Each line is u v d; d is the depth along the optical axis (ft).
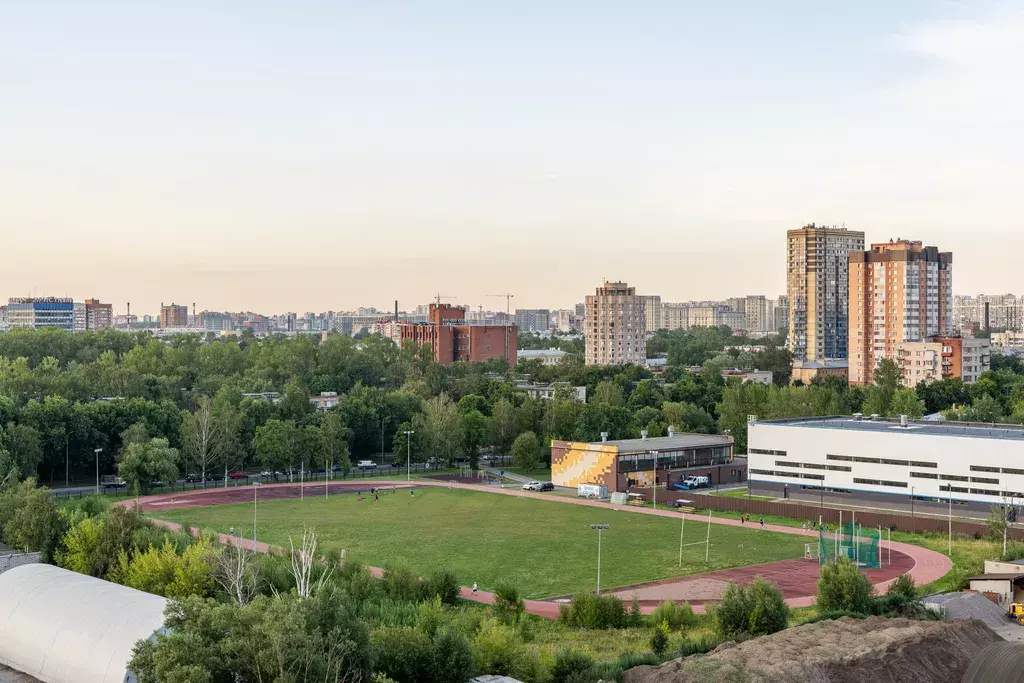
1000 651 321.52
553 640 351.05
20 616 309.83
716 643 337.11
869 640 319.47
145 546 398.42
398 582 394.32
